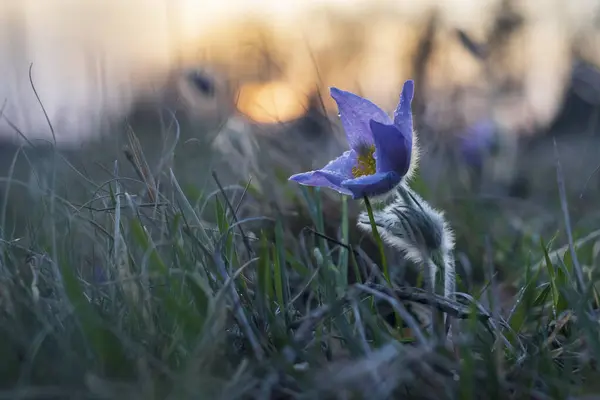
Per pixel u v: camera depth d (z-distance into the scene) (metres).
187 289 0.35
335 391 0.30
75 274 0.37
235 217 0.43
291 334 0.36
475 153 0.73
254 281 0.40
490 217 0.60
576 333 0.35
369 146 0.41
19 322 0.33
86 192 0.49
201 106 0.71
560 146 0.87
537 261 0.49
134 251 0.40
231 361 0.33
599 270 0.46
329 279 0.37
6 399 0.29
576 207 0.60
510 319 0.38
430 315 0.40
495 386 0.31
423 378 0.31
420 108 0.77
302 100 0.67
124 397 0.29
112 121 0.64
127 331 0.33
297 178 0.39
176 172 0.58
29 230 0.41
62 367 0.30
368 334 0.36
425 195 0.59
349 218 0.53
